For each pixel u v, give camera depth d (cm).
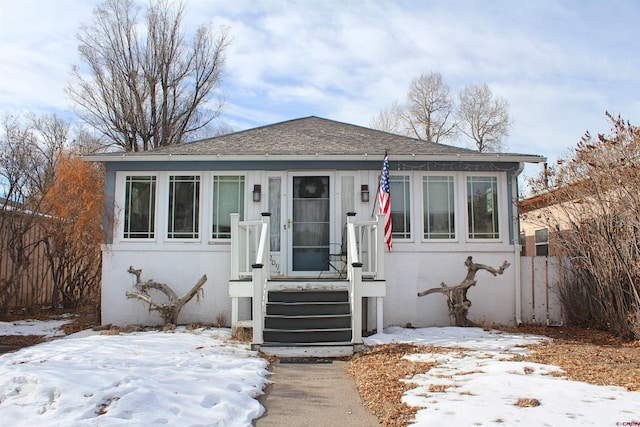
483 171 1122
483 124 3441
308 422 494
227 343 864
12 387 501
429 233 1111
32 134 2061
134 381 529
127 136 2542
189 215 1112
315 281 1005
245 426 473
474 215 1119
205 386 566
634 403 500
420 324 1088
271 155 1087
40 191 1577
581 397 522
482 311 1098
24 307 1430
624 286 931
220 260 1098
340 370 724
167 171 1118
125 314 1089
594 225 987
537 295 1104
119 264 1096
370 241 1041
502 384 580
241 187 1123
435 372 657
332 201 1115
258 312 845
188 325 1044
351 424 487
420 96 3553
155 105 2594
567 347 823
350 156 1085
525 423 449
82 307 1486
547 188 1118
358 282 864
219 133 2942
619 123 965
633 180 899
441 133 3528
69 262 1459
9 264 1383
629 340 895
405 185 1121
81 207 1315
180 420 464
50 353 723
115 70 2516
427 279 1098
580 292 1070
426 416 479
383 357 766
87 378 526
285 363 773
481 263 1104
